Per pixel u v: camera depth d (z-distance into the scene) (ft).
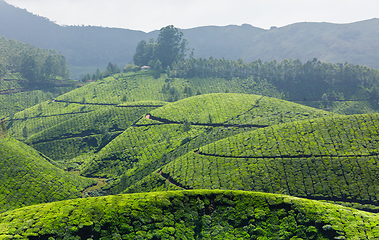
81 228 175.52
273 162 328.70
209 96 623.77
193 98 622.54
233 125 487.20
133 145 486.38
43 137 572.92
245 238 190.80
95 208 189.78
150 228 188.03
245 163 338.13
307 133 372.79
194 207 208.03
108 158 463.83
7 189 300.20
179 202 209.05
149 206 199.82
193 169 349.41
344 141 342.44
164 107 599.57
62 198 325.83
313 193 285.43
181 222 198.29
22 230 168.45
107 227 181.47
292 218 192.34
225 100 593.42
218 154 369.50
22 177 325.21
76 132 588.91
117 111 636.48
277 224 193.36
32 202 299.38
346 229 173.27
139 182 364.99
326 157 320.09
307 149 339.57
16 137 617.62
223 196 215.72
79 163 488.02
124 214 189.67
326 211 189.47
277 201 204.64
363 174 289.74
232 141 395.55
